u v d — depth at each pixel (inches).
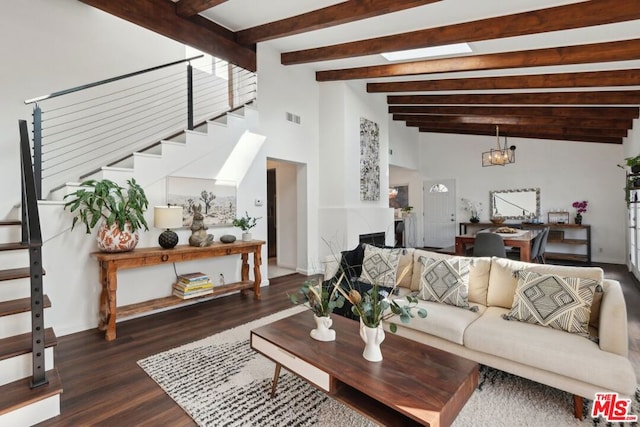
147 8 138.0
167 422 73.4
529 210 303.3
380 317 70.3
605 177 270.5
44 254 117.0
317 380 67.9
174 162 152.4
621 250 263.4
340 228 222.8
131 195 125.1
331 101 229.9
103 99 162.2
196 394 83.4
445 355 71.4
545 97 202.5
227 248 155.3
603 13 108.1
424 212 365.7
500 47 150.6
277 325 88.7
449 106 264.2
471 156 336.8
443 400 55.7
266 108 195.9
